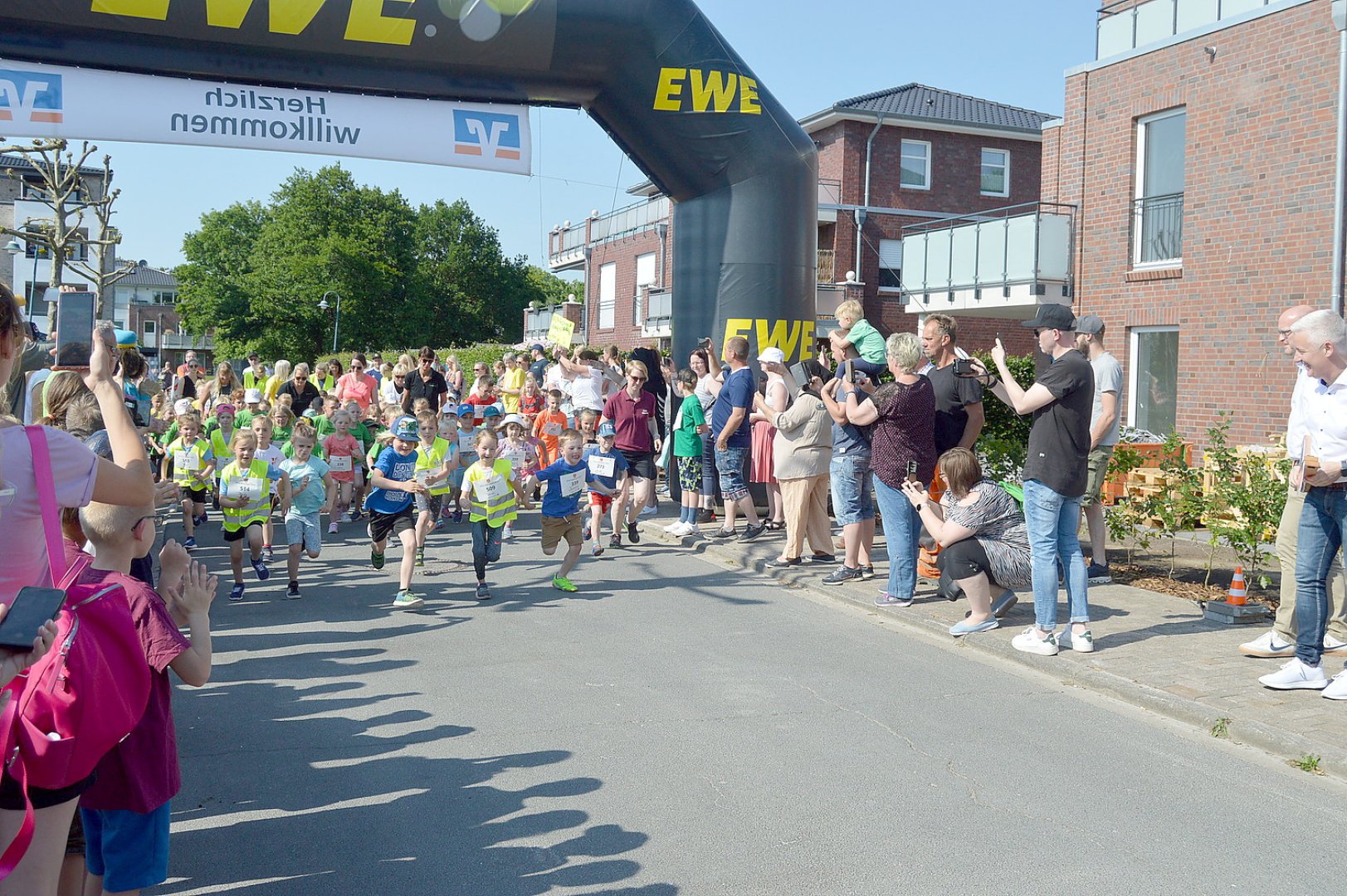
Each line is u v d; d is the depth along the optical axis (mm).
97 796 2902
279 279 75250
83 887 3092
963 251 20047
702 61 11094
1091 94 16547
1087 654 6418
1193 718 5410
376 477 8344
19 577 2549
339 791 4562
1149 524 11148
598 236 42469
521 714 5586
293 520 8562
